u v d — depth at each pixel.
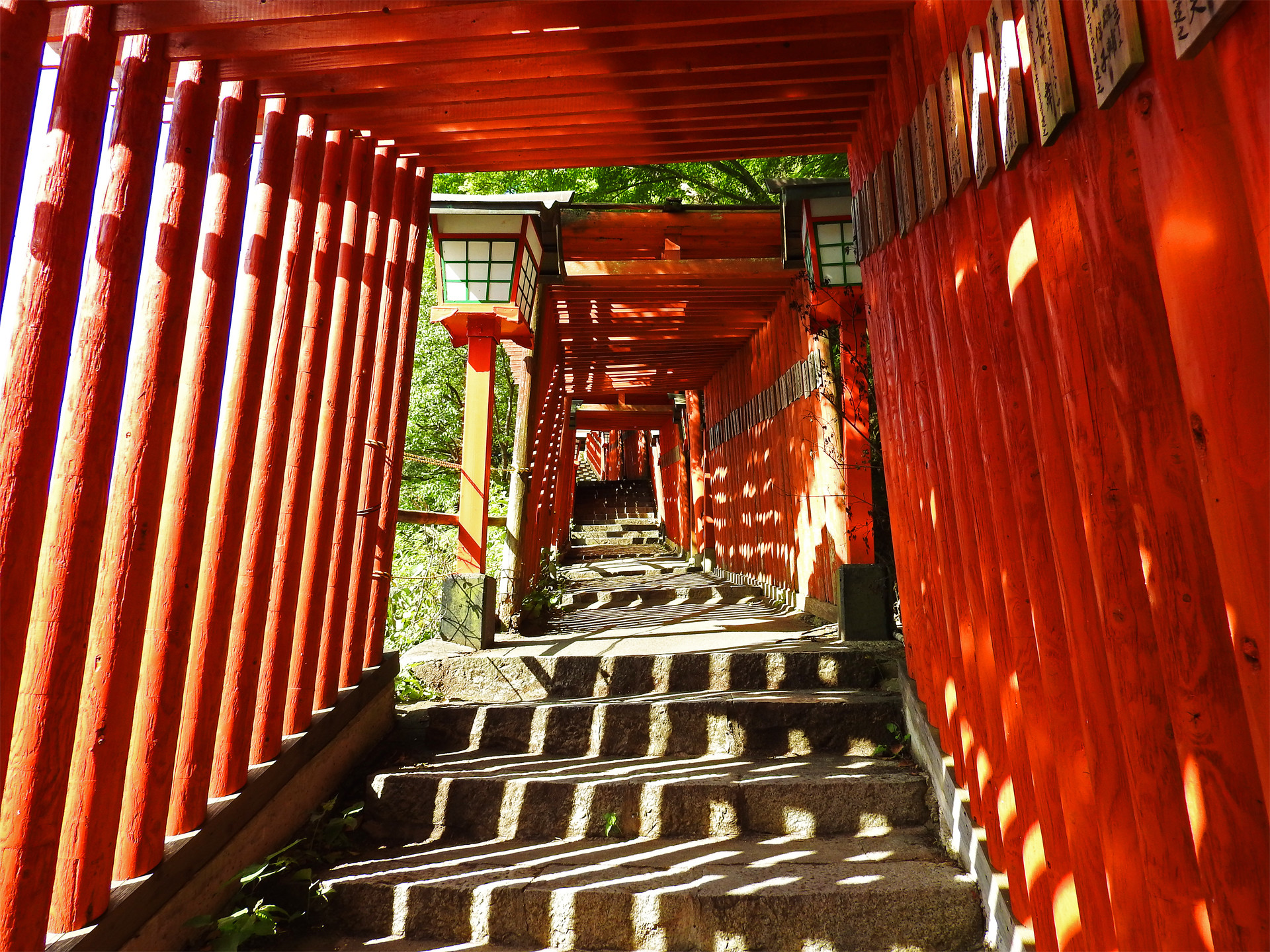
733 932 1.98
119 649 1.73
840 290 4.17
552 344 5.92
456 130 2.93
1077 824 1.40
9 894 1.47
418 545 6.23
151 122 1.84
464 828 2.60
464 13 2.15
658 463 13.37
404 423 3.35
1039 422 1.43
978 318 1.76
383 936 2.13
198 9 1.86
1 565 1.45
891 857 2.23
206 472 2.02
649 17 2.17
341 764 2.80
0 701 1.42
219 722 2.19
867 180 2.79
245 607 2.26
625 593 6.09
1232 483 0.89
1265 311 0.86
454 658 3.60
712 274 4.78
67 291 1.59
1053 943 1.58
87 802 1.65
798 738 2.96
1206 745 0.99
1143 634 1.13
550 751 3.05
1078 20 1.21
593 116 2.79
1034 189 1.39
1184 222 0.96
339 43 2.12
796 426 5.03
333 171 2.76
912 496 2.48
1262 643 0.86
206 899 2.00
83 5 1.71
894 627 4.00
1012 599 1.63
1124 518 1.17
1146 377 1.08
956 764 2.23
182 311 1.92
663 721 3.02
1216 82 0.91
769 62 2.43
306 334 2.61
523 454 4.85
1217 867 0.98
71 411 1.64
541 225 4.45
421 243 3.44
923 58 2.07
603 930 2.03
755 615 5.07
